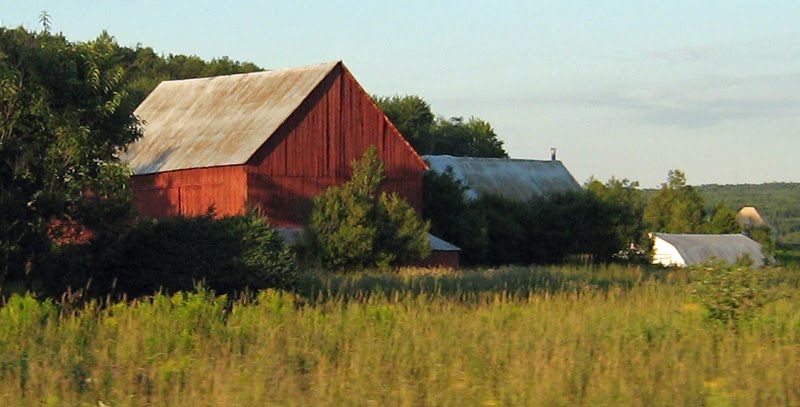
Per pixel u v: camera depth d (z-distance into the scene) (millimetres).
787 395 39250
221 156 142750
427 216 164000
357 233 125625
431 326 55688
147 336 50969
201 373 42500
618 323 56406
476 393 39375
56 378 40875
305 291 80250
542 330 53750
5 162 77188
